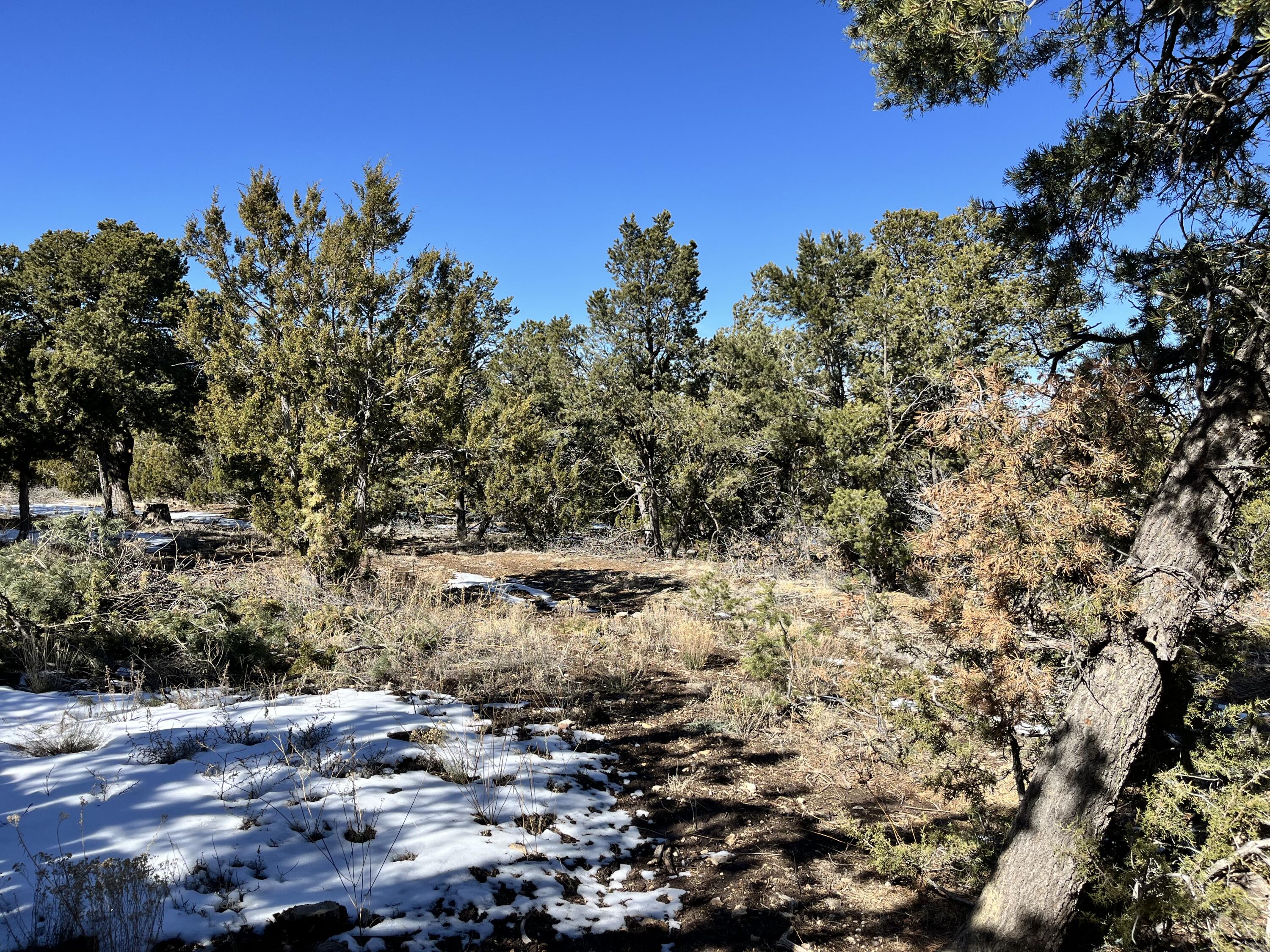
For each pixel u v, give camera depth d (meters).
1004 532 3.55
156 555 8.84
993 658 3.73
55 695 5.70
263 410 11.34
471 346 12.51
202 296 22.33
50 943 2.63
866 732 5.90
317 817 3.96
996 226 4.32
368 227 12.71
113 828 3.59
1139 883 3.09
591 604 12.88
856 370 18.39
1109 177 3.96
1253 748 3.54
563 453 25.88
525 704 6.69
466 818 4.21
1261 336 3.17
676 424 22.66
